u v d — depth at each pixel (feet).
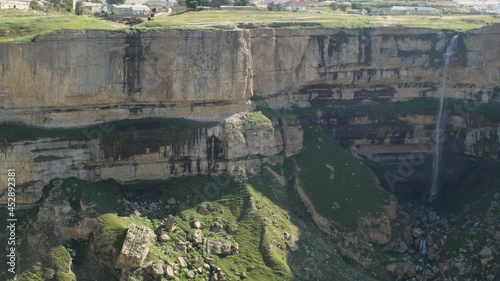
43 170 375.66
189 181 412.16
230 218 397.19
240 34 423.23
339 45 480.64
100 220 365.61
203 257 372.79
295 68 469.98
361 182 441.27
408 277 399.44
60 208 365.20
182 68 412.16
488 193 446.19
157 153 406.62
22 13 458.91
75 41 384.27
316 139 460.96
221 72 421.18
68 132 387.96
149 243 362.33
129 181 401.29
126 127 401.49
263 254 378.73
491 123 481.46
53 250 352.90
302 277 373.61
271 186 421.59
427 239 423.64
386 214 429.79
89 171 388.78
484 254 397.39
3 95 375.86
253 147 427.74
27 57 374.84
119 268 353.31
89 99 394.32
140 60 403.95
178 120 416.05
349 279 384.27
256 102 453.58
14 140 371.35
